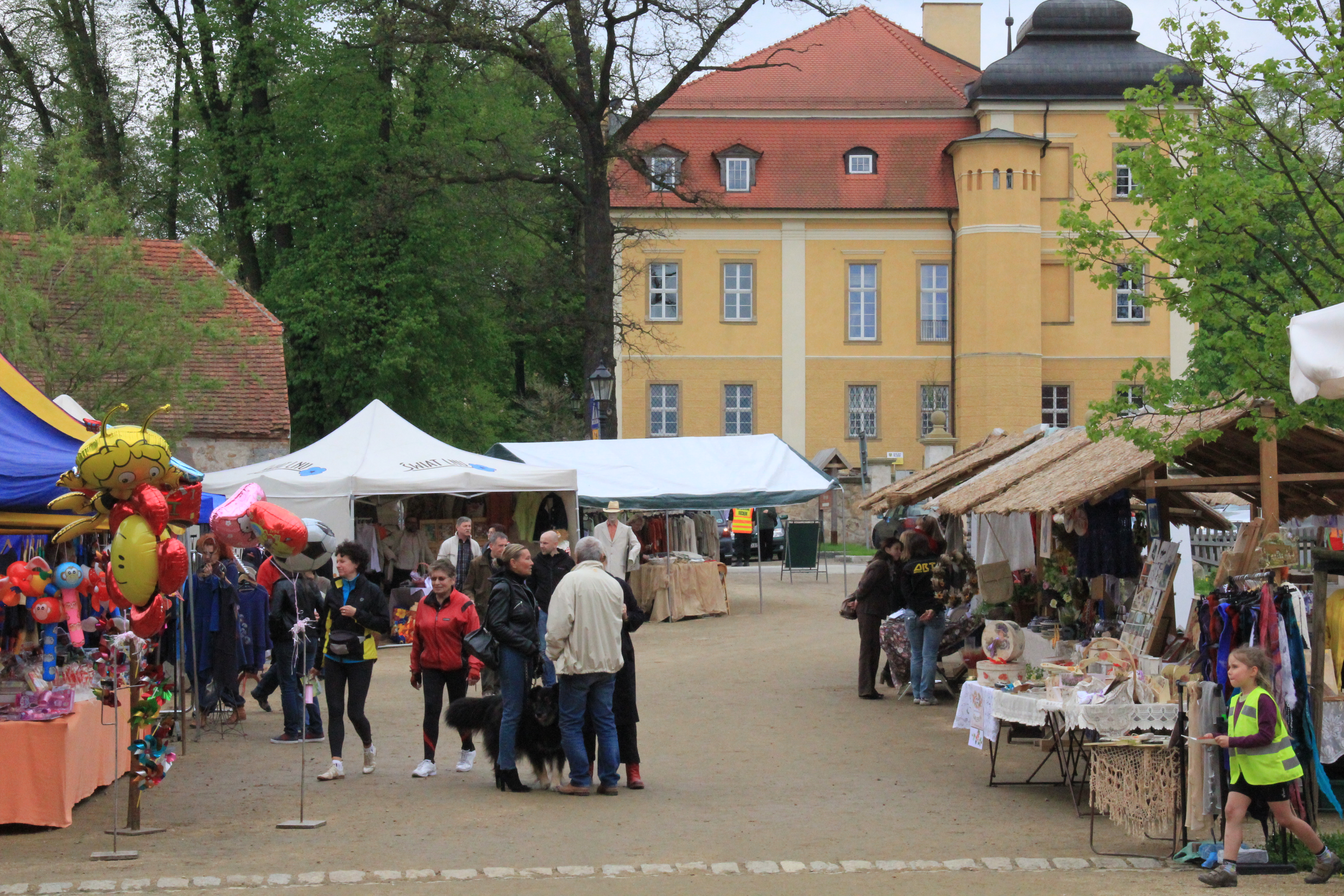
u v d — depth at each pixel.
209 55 35.03
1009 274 45.47
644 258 47.03
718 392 47.25
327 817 9.26
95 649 10.47
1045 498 11.12
